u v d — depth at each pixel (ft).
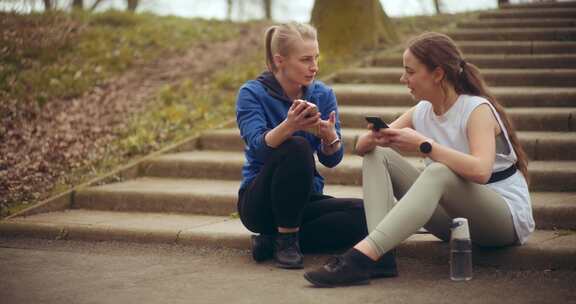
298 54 13.75
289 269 13.84
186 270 14.06
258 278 13.26
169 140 23.99
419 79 12.82
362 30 32.17
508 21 33.73
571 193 17.33
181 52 33.94
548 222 15.53
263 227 14.28
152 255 15.46
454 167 12.20
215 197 18.60
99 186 20.26
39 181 21.30
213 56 33.32
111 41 34.71
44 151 23.39
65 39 33.30
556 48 28.66
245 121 13.99
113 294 12.39
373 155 12.99
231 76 29.71
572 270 13.15
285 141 13.29
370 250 12.30
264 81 14.33
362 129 23.40
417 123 13.50
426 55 12.71
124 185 20.35
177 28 37.50
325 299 11.74
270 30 14.24
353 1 32.32
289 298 11.86
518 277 12.91
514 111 21.88
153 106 27.35
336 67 29.63
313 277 12.37
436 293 11.98
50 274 13.88
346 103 25.49
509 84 25.72
